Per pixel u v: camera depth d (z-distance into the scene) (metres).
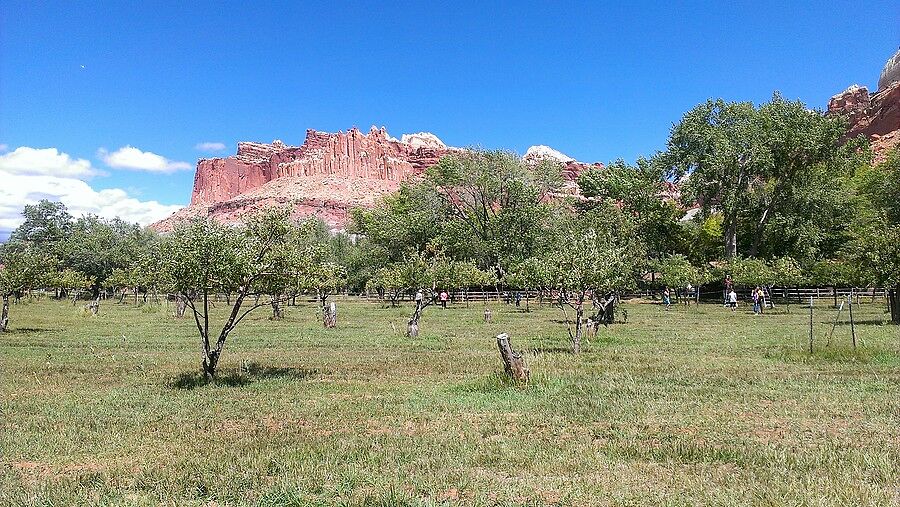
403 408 10.02
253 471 6.87
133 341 20.75
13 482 6.63
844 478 6.41
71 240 66.75
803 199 51.06
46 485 6.50
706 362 14.80
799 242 51.28
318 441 8.09
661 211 54.22
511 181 53.78
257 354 17.27
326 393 11.43
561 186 59.62
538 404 10.22
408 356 16.59
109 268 64.88
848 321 26.97
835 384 11.53
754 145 47.94
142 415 9.67
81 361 15.88
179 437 8.41
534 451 7.56
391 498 6.00
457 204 59.84
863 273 25.86
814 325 25.44
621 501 5.95
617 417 9.28
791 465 6.89
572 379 12.49
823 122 49.56
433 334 23.22
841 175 56.41
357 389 11.77
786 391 11.00
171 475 6.78
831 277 43.34
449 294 52.09
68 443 8.11
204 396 11.15
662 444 7.78
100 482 6.61
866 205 53.62
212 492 6.30
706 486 6.32
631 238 43.66
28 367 14.76
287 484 6.43
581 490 6.24
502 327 26.58
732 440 7.94
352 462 7.23
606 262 17.41
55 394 11.47
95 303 36.19
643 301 50.25
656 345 18.69
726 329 24.38
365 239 72.69
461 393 11.23
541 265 17.53
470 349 18.16
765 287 43.34
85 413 9.81
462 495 6.18
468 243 53.50
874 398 10.27
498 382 11.95
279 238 13.12
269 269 12.58
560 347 18.39
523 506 5.89
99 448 7.92
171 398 10.99
